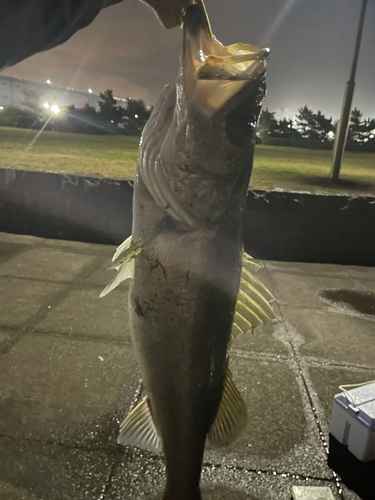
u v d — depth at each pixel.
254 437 2.63
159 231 1.42
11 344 3.52
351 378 3.39
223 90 1.19
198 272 1.41
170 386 1.53
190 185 1.32
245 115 1.26
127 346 3.64
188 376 1.51
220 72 1.08
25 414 2.68
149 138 1.44
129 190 6.68
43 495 2.10
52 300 4.50
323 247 6.73
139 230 1.47
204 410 1.59
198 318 1.45
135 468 2.32
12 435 2.49
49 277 5.18
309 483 2.29
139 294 1.48
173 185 1.35
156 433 1.72
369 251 6.71
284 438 2.63
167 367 1.51
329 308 4.90
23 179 6.80
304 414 2.89
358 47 9.82
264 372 3.40
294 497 2.12
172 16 1.24
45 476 2.22
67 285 4.96
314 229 6.69
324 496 2.12
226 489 2.22
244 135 1.28
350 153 33.72
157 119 1.44
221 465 2.38
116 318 4.18
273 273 6.07
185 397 1.54
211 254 1.41
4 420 2.61
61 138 26.14
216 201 1.35
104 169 12.99
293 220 6.67
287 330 4.23
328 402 3.05
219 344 1.53
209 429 1.66
